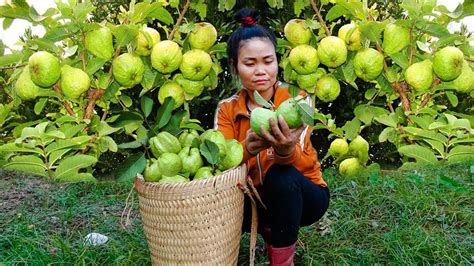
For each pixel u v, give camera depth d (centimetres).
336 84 378
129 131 386
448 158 390
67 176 376
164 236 219
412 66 362
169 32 431
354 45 366
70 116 364
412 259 282
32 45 357
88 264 288
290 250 246
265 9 421
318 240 316
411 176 405
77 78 343
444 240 300
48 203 394
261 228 265
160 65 352
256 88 247
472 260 284
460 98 434
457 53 346
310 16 409
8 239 314
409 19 356
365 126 418
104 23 361
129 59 350
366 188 384
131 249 301
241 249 306
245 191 227
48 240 325
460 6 356
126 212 379
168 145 227
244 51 244
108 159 456
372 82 428
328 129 424
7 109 390
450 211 345
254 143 227
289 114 210
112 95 373
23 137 348
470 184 394
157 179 222
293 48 375
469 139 382
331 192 391
